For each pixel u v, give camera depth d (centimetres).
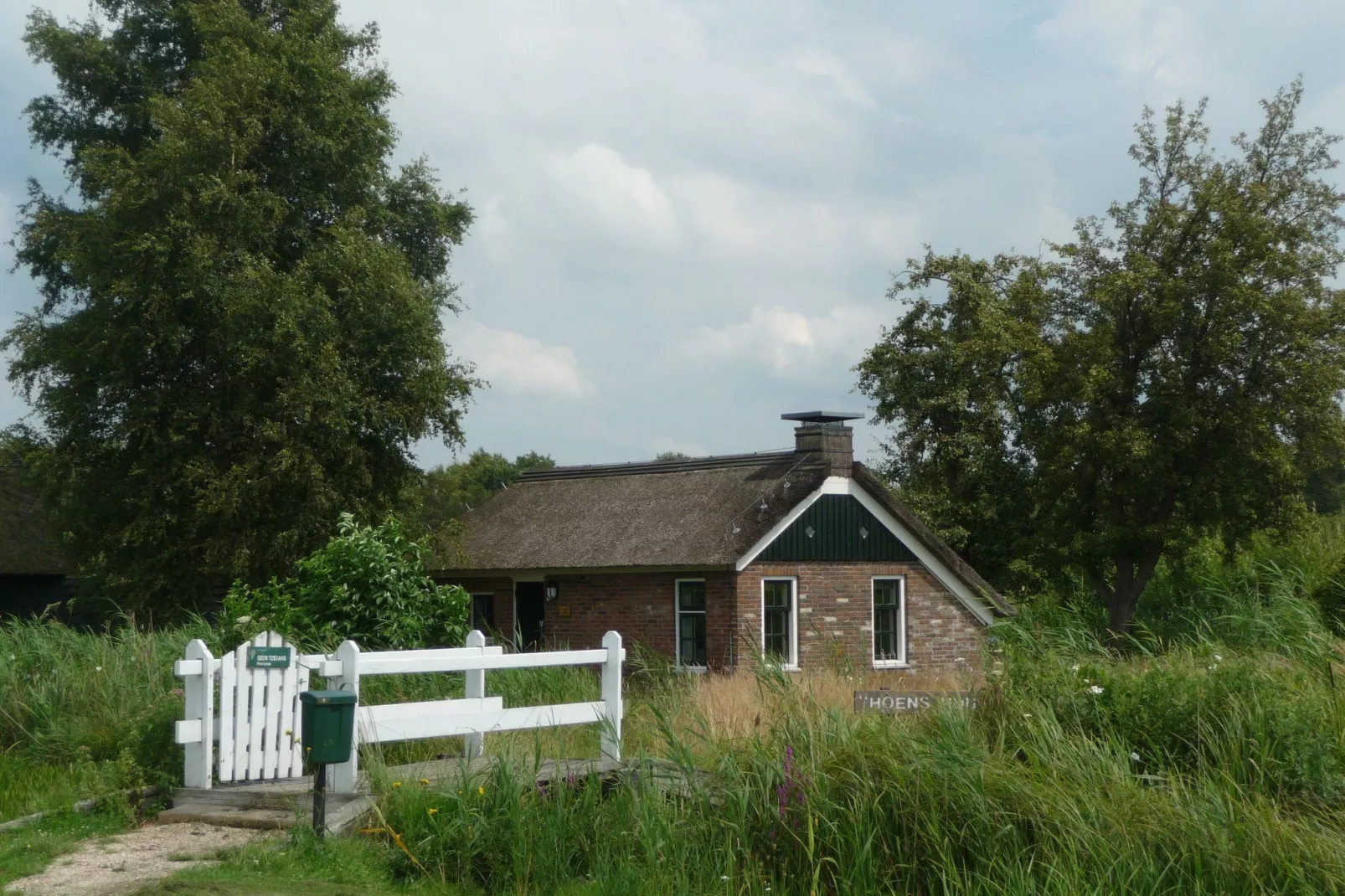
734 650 2527
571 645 2836
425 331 2825
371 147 3041
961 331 4109
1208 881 837
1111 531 3100
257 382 2669
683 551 2623
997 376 3859
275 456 2600
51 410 2811
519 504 3200
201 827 963
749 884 865
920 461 4141
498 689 1416
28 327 2889
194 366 2792
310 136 2856
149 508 2716
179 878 796
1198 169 3234
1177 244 3198
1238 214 3058
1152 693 1080
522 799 932
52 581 3350
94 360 2688
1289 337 2991
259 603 1573
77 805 1001
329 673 1016
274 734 1077
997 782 907
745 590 2588
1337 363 2995
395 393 2828
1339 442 3025
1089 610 3061
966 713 1030
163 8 3144
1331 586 2088
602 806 962
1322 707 1068
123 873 832
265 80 2794
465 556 2920
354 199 3047
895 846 890
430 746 1211
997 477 3919
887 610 2803
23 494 3519
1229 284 3011
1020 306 3444
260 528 2673
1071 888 808
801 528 2683
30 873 835
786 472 2723
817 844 898
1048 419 3338
